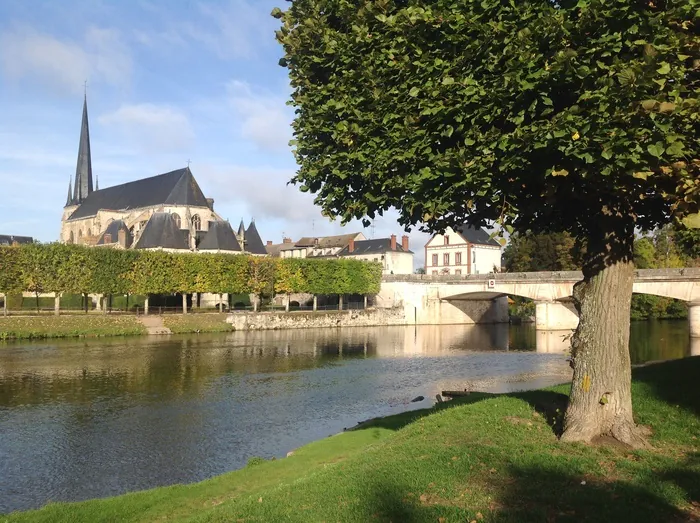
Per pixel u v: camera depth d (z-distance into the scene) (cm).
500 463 827
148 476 1539
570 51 719
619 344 920
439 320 7869
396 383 2966
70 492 1427
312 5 1025
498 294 7719
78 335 5034
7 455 1717
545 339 5631
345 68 987
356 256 10475
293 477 1091
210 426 2050
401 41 901
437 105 848
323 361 3844
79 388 2731
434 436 991
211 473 1560
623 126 726
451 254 9631
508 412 1091
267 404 2425
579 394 931
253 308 7944
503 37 816
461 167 806
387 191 995
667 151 690
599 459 823
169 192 9550
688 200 714
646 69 683
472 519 666
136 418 2164
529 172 817
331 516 702
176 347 4416
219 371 3312
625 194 809
